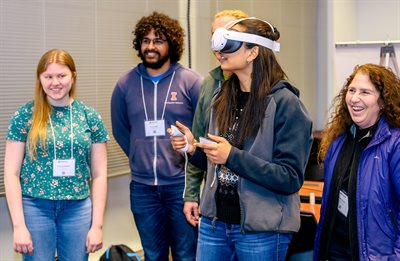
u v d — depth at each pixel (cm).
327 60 586
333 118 218
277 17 528
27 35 320
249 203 195
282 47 538
